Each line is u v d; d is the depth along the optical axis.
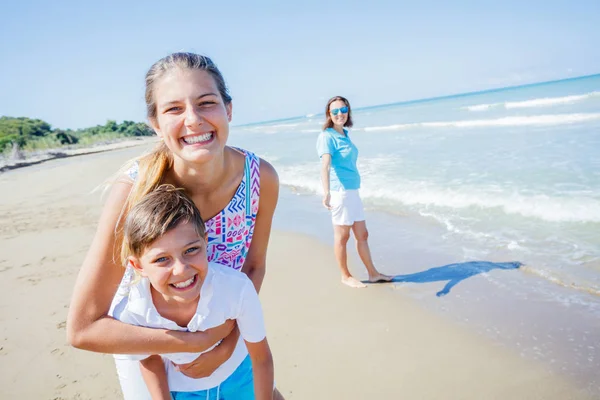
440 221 6.91
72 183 16.80
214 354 1.93
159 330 1.78
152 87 1.76
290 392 3.33
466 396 3.13
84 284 1.74
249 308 1.94
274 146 24.86
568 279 4.56
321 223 8.16
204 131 1.73
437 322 4.15
